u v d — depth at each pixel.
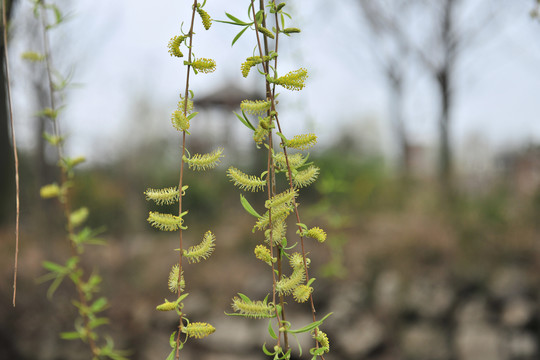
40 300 5.12
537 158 6.91
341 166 9.34
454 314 5.20
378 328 5.32
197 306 5.70
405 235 5.99
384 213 7.16
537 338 4.70
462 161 8.56
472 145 10.48
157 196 0.95
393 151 13.66
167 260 6.42
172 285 0.97
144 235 8.12
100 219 8.11
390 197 7.98
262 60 0.92
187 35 0.95
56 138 1.83
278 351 0.92
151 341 5.46
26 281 5.17
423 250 5.73
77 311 5.14
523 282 5.01
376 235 6.18
